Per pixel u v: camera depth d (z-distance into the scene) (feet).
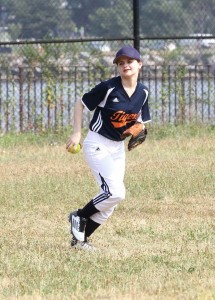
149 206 94.48
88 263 69.31
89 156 73.82
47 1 162.20
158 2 163.32
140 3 163.02
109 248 75.20
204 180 106.42
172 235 80.33
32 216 90.22
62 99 145.28
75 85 146.20
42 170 114.83
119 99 72.59
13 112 145.59
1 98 146.72
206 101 147.64
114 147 73.92
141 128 73.15
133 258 70.79
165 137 142.10
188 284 62.59
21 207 94.68
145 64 159.02
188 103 147.84
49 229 83.51
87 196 100.07
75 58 152.97
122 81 72.79
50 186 104.37
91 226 75.05
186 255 72.13
